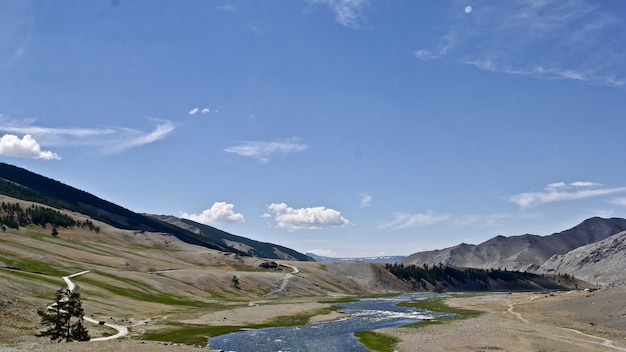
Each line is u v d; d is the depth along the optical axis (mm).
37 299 94375
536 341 82938
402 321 124500
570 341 82062
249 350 80875
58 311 71562
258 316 129375
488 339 85938
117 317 104562
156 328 97562
